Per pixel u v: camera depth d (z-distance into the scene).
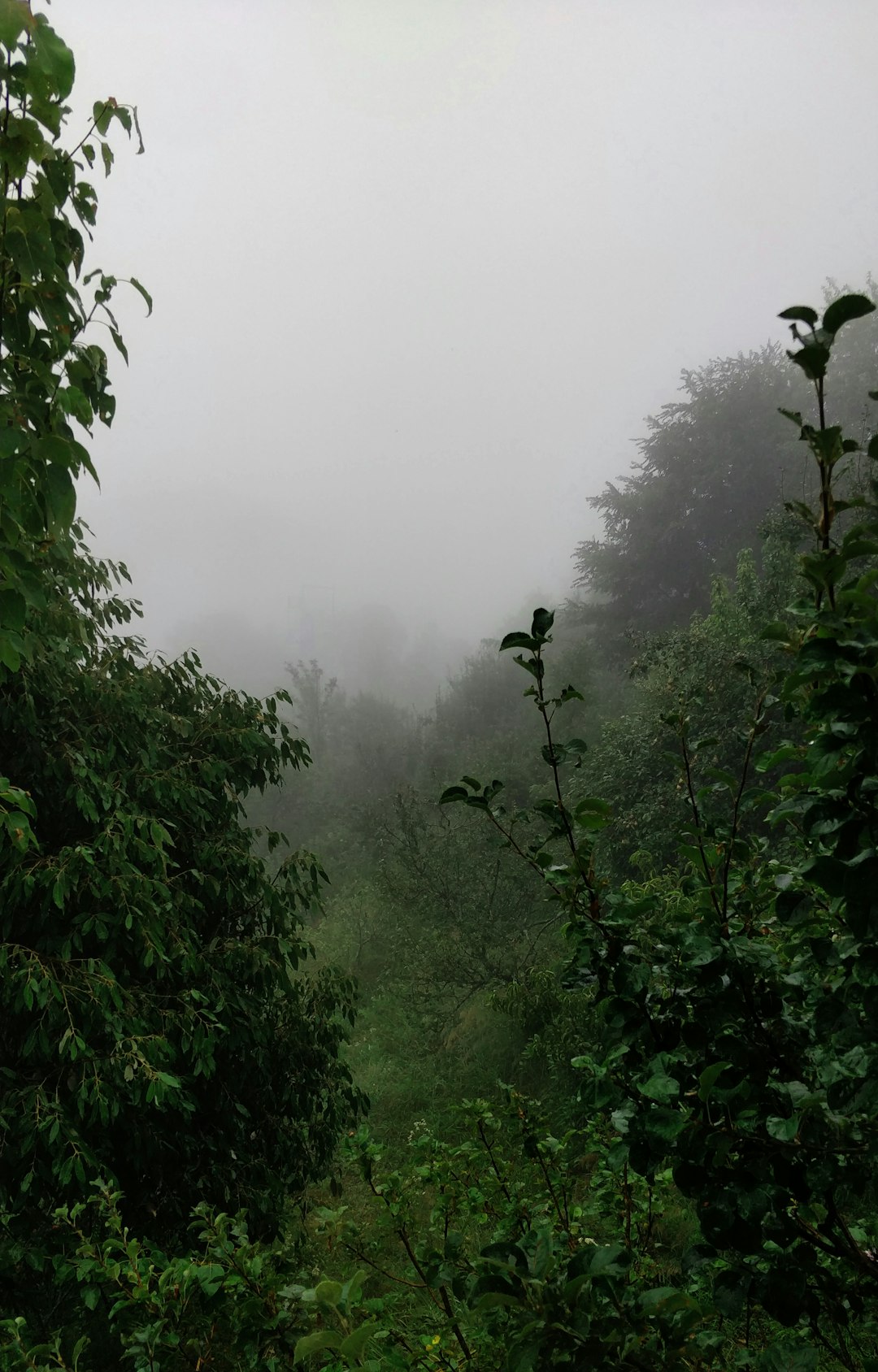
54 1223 3.62
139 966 4.34
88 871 3.85
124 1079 3.65
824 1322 2.15
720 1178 1.43
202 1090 4.65
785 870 1.74
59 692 4.25
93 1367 3.68
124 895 3.83
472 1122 2.40
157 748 4.66
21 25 1.50
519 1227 2.18
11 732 4.21
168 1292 1.94
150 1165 4.24
